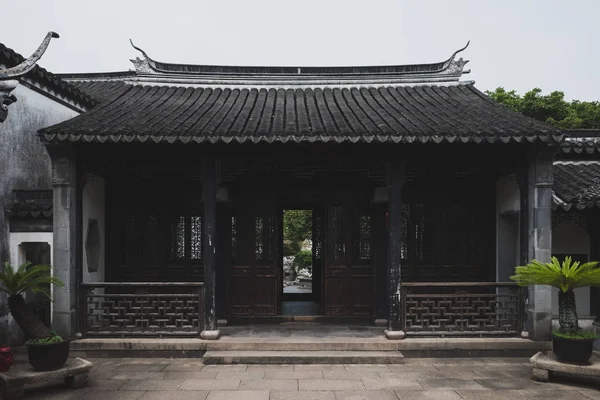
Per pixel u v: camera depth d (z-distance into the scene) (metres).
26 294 9.08
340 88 12.66
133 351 8.17
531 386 6.70
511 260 10.02
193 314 8.52
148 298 8.57
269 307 10.22
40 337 6.54
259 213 10.30
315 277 13.25
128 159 8.48
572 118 21.25
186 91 12.20
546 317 8.23
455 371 7.41
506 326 8.53
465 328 8.52
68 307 8.20
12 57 8.05
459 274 10.27
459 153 8.52
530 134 7.76
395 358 7.82
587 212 9.27
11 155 8.66
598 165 10.19
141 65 12.58
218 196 9.34
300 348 8.17
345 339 8.43
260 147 8.41
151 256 10.31
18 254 8.57
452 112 9.73
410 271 10.27
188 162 8.54
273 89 12.61
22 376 6.15
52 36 6.32
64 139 7.64
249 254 10.27
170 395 6.33
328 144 8.20
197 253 10.35
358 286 10.28
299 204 11.62
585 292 9.34
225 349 8.15
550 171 8.27
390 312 8.48
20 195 8.79
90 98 10.78
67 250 8.22
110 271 10.23
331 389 6.57
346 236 10.28
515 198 9.25
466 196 10.35
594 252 9.20
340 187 10.28
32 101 9.27
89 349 8.15
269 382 6.86
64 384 6.73
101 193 10.09
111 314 8.51
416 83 12.69
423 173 8.58
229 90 12.45
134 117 8.98
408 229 10.31
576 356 6.74
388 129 8.09
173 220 10.36
